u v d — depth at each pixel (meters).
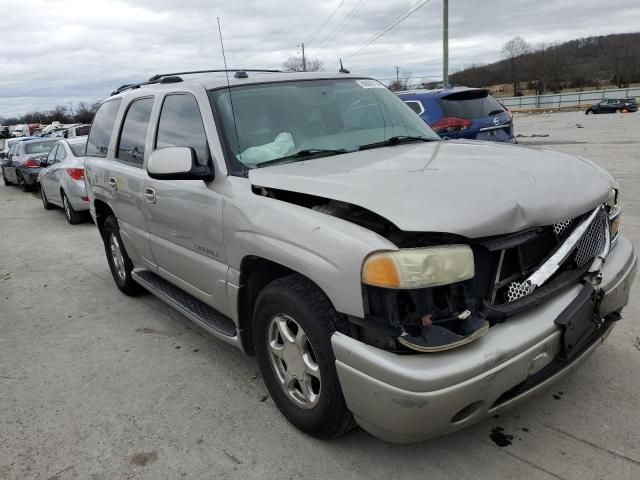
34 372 3.93
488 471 2.58
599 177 2.96
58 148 10.98
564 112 52.00
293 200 2.89
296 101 3.65
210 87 3.59
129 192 4.44
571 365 2.65
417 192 2.40
